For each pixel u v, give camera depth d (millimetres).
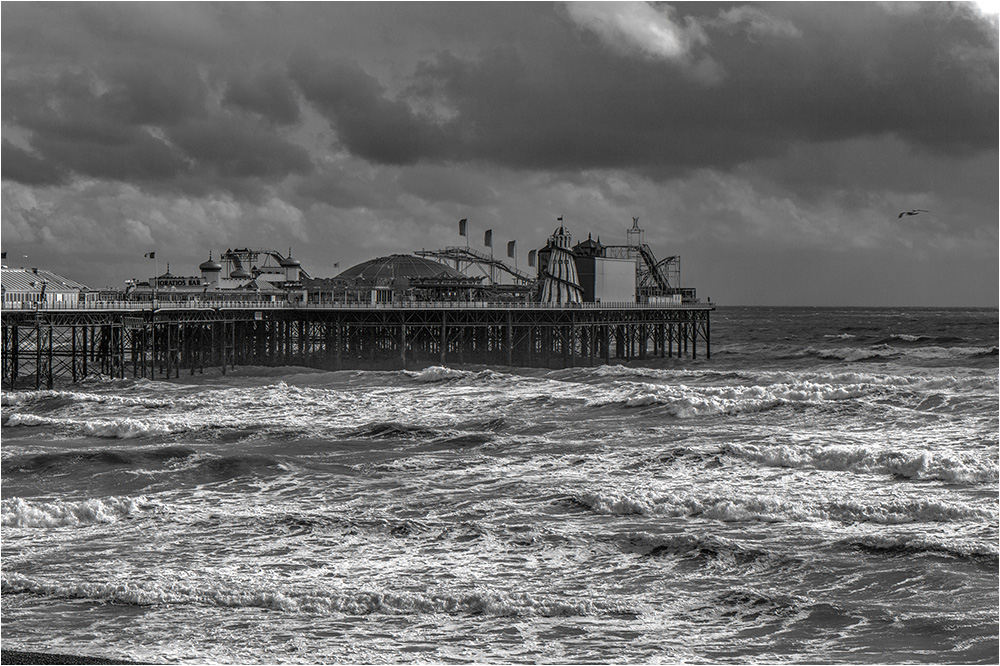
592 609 36375
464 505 51906
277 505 52312
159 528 46750
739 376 114250
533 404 89562
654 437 71875
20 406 92250
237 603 36562
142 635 33312
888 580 39250
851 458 60312
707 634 34219
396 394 100625
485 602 36438
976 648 32656
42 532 46562
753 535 45875
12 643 32469
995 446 65125
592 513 50344
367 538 44875
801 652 32656
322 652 32250
